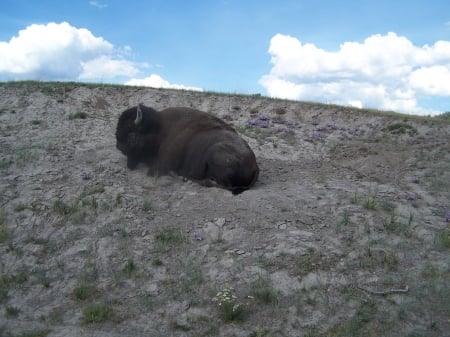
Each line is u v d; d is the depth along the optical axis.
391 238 7.10
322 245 6.84
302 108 14.35
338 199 8.38
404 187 9.32
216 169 8.27
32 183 8.28
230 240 6.95
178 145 8.85
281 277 6.20
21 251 6.66
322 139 12.32
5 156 9.26
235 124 12.98
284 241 6.87
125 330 5.29
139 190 8.27
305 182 9.38
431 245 6.99
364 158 11.10
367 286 6.09
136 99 13.97
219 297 5.74
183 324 5.41
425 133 12.62
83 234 7.03
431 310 5.70
